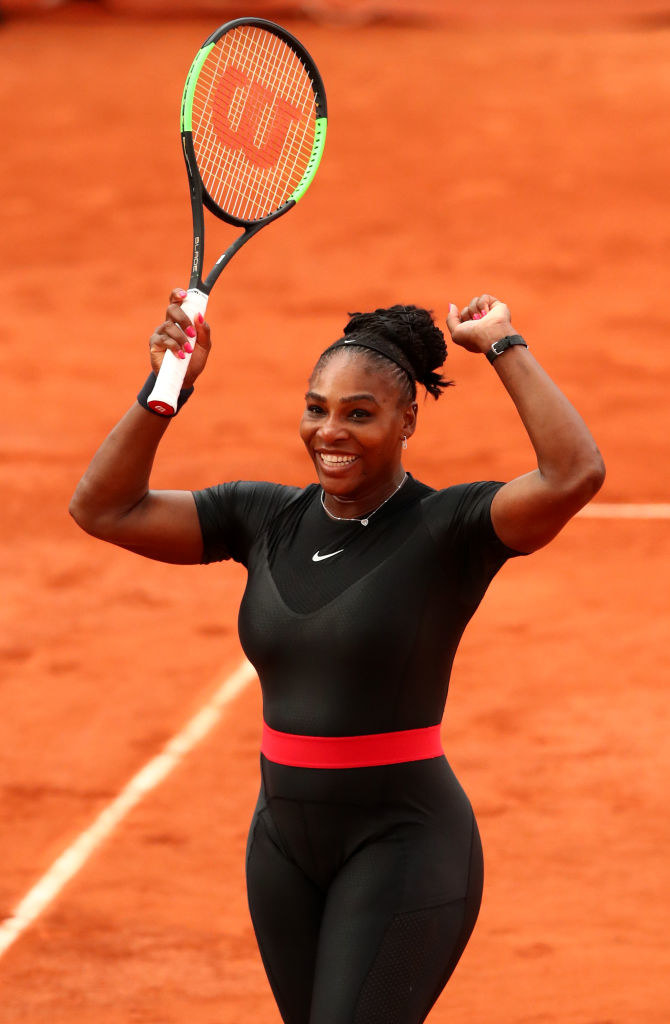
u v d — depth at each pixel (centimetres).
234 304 8062
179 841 2800
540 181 9619
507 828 2811
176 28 14375
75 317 7975
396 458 1359
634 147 10069
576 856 2683
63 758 3206
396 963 1255
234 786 3053
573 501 1230
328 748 1304
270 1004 2155
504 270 8331
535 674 3638
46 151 10669
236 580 4481
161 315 8006
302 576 1343
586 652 3788
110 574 4547
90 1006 2152
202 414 6425
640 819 2836
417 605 1300
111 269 8700
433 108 11200
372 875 1285
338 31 14225
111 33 14200
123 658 3828
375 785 1300
